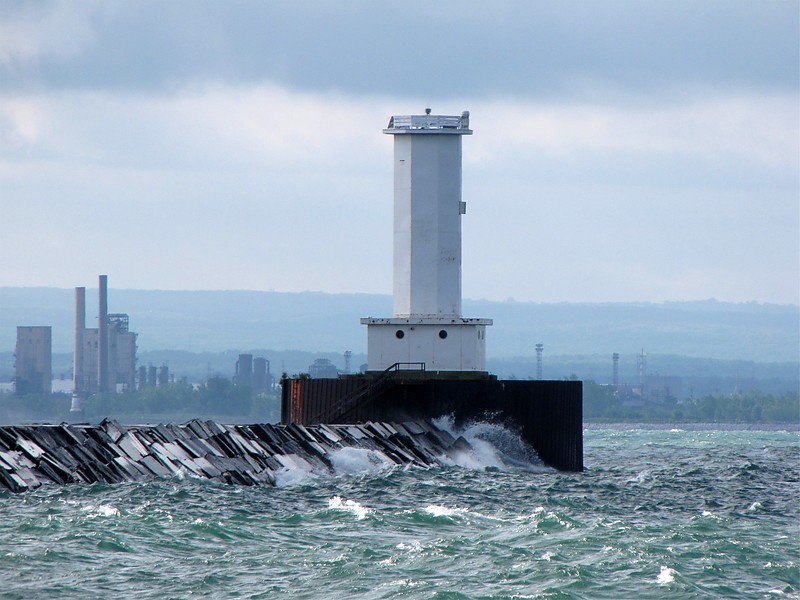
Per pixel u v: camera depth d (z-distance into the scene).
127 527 169.75
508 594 144.00
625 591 148.38
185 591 142.25
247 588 144.25
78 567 149.75
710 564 162.62
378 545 168.38
